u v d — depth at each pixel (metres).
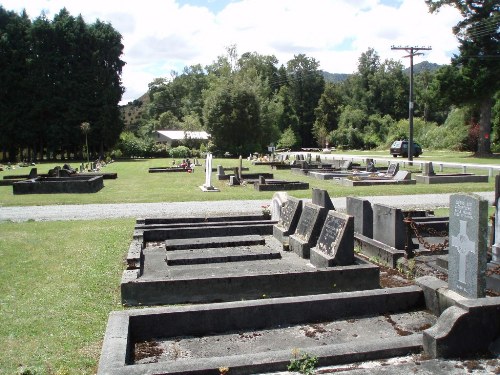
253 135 65.75
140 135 88.81
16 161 61.31
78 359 5.41
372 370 4.65
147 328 5.88
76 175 30.81
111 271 9.08
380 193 21.81
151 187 25.97
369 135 88.56
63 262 9.80
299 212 11.34
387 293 6.62
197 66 114.06
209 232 11.76
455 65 48.88
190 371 4.54
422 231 12.05
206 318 6.02
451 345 5.09
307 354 4.87
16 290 7.93
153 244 11.21
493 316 5.21
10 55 60.16
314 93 106.44
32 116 60.81
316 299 6.36
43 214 17.16
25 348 5.70
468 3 47.44
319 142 95.38
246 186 26.06
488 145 52.09
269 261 9.62
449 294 6.32
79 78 62.28
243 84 66.44
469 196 6.14
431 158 49.38
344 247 8.59
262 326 6.19
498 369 4.79
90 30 63.38
